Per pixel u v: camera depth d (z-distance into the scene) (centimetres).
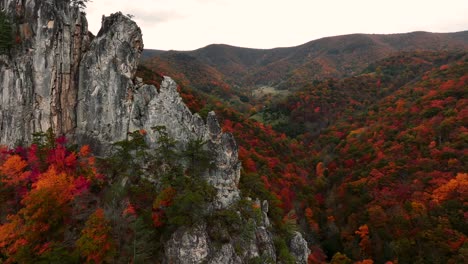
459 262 5028
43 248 3138
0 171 3800
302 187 9606
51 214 3375
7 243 3177
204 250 3591
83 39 5038
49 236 3341
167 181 3994
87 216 3647
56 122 4634
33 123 4488
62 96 4719
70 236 3425
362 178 9056
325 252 7319
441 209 6284
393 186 7869
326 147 14012
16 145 4372
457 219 5881
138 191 4009
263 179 7756
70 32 4794
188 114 4878
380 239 6569
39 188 3466
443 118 9612
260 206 4947
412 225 6366
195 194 3644
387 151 9894
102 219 3284
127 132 4728
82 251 2997
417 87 14700
